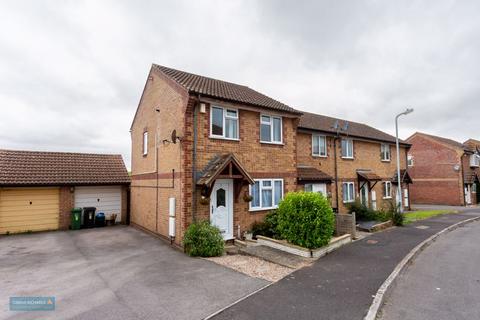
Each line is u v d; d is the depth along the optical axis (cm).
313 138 1680
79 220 1490
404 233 1219
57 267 784
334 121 2147
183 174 970
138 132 1559
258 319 454
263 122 1225
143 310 497
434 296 555
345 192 1825
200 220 977
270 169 1223
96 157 1842
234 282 639
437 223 1510
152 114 1329
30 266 797
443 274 694
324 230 856
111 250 987
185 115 980
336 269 722
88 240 1176
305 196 891
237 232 1085
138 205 1505
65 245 1084
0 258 893
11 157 1562
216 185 1049
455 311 485
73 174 1598
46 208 1478
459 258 841
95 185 1616
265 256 852
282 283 624
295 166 1327
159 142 1223
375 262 781
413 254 864
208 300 538
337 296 544
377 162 2131
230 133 1112
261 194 1184
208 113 1043
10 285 640
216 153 1052
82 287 621
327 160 1730
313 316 461
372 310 479
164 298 551
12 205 1395
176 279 665
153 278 676
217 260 839
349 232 1135
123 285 630
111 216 1645
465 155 3036
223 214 1064
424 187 3047
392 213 1464
